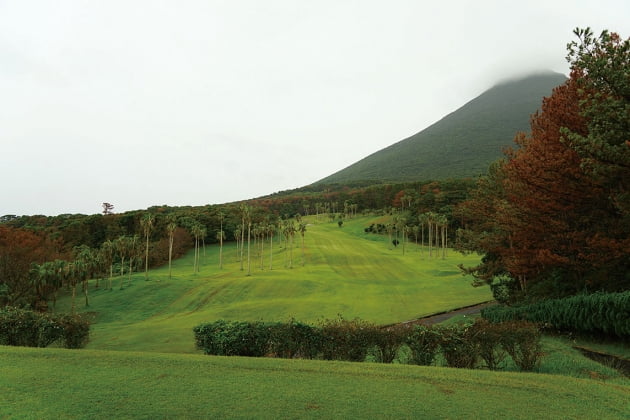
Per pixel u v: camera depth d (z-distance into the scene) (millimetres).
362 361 11781
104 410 7434
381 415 7250
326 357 12023
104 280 80688
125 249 86062
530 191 20406
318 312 42062
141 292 64562
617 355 13359
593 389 8672
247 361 10961
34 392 8375
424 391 8508
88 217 115688
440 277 68125
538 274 23031
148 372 9844
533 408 7613
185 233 120000
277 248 120938
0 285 59688
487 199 33031
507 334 10961
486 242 29344
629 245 16453
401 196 158625
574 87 18156
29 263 66750
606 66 13414
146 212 124250
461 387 8766
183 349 25750
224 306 55625
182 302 59969
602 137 13234
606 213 18703
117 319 53625
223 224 131500
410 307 41750
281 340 12398
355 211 185375
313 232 145375
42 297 62875
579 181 17875
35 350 12117
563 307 16734
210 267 101000
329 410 7457
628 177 14180
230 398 8055
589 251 19000
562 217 20297
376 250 111688
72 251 95250
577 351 14141
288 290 61906
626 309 13578
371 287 60469
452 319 29375
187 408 7531
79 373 9734
